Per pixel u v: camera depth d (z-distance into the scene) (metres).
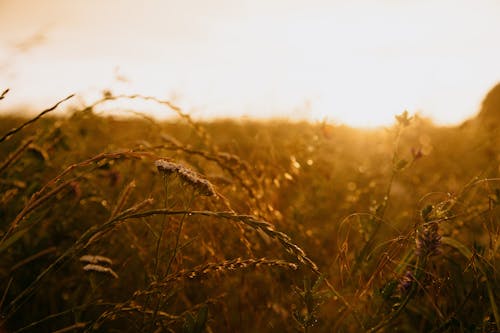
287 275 2.74
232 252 2.56
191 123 2.86
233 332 2.48
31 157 2.86
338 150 5.05
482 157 4.32
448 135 4.86
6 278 2.55
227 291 2.62
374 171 4.43
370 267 2.67
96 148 3.53
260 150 3.82
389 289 1.97
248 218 1.51
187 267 2.47
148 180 3.10
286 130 5.18
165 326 1.97
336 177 4.67
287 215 3.38
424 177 4.46
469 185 2.20
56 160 3.24
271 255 2.69
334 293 1.87
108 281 2.63
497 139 4.20
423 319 2.20
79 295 2.69
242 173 2.83
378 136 4.57
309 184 4.13
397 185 3.57
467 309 2.16
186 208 1.73
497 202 2.28
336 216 3.80
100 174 3.05
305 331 1.83
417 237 1.93
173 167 1.71
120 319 2.48
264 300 2.66
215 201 2.38
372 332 1.93
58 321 2.54
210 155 2.42
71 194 2.66
